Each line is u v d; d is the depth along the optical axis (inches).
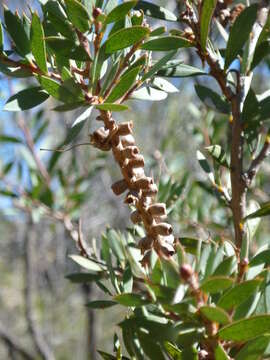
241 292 4.5
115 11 5.4
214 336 4.6
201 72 7.0
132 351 5.4
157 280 4.5
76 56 5.7
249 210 7.2
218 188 7.8
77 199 14.5
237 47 6.8
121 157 5.9
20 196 14.4
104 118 5.8
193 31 6.8
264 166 14.1
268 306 5.2
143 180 5.8
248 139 7.6
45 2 5.8
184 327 4.6
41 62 5.7
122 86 5.5
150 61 6.6
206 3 6.5
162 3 12.8
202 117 13.8
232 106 7.1
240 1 8.4
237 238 6.8
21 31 5.9
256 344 4.8
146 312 4.9
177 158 15.6
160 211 5.7
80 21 5.5
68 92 5.5
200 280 5.0
